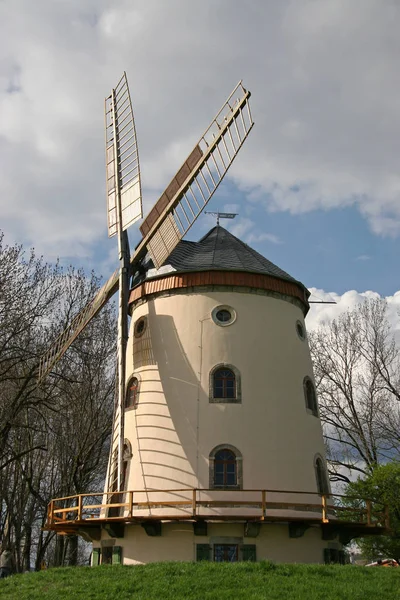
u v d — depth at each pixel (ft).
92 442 124.16
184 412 79.46
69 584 58.13
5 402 113.29
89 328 130.41
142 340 87.10
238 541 72.33
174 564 62.34
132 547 75.05
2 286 100.58
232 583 54.80
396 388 126.52
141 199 93.76
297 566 60.64
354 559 135.03
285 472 77.05
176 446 78.02
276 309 86.48
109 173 103.30
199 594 52.19
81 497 75.61
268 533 73.26
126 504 72.49
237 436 77.20
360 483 98.02
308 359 89.20
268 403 80.07
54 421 127.24
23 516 124.57
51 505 82.12
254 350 82.53
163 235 88.58
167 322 85.61
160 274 88.12
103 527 77.51
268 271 87.45
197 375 81.00
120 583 56.24
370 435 125.39
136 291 91.30
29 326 105.09
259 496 74.49
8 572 83.82
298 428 80.94
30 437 117.91
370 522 76.13
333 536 77.10
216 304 84.48
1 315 101.86
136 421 82.58
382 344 130.31
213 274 85.71
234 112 84.28
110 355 134.41
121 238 94.17
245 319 83.97
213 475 75.51
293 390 82.94
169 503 74.43
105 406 131.44
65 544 119.55
